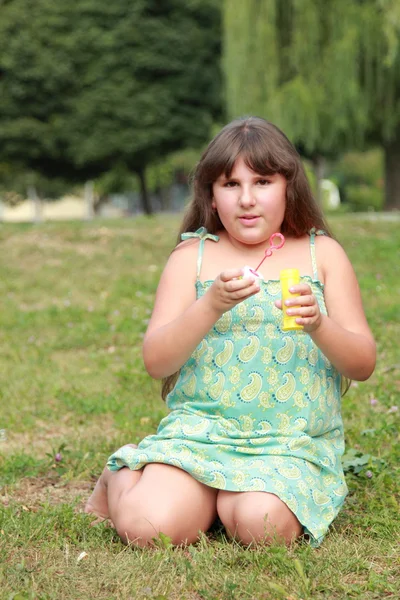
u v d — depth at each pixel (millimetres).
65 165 25562
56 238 12148
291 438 2861
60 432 4594
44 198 47438
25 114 23938
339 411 3102
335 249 3125
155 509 2742
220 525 2992
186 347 2816
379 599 2408
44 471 3830
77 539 2900
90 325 7742
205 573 2553
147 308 8445
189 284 3074
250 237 2984
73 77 23609
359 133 16688
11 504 3301
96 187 44281
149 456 2850
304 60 16391
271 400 2887
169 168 39094
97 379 5773
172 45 23594
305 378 2908
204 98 24125
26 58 23281
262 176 2949
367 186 40875
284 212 3070
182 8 23844
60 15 23422
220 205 3008
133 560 2639
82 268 10664
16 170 26109
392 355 5980
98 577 2553
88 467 3830
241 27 16859
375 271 9984
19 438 4488
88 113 23625
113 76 23625
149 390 5391
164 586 2479
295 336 2906
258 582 2477
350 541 2852
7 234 12305
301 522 2746
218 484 2764
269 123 3055
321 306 3008
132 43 23484
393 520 2994
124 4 23500
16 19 23281
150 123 23703
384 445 4012
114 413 4883
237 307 2914
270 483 2744
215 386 2908
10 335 7484
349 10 16047
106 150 23812
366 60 16172
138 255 11414
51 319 8117
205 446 2836
